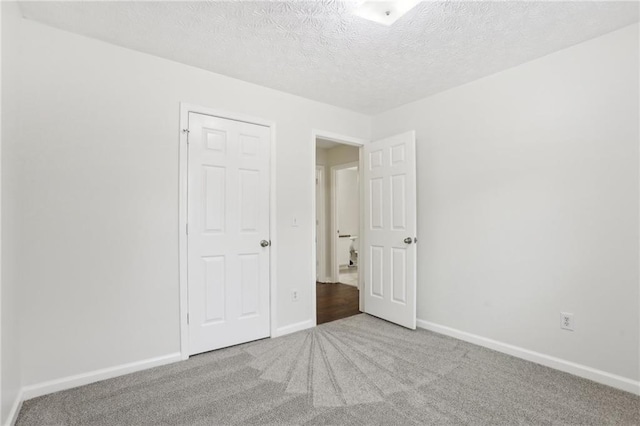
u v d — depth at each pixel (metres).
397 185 3.31
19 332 1.90
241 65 2.58
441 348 2.71
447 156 3.04
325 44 2.26
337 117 3.54
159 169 2.43
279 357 2.54
